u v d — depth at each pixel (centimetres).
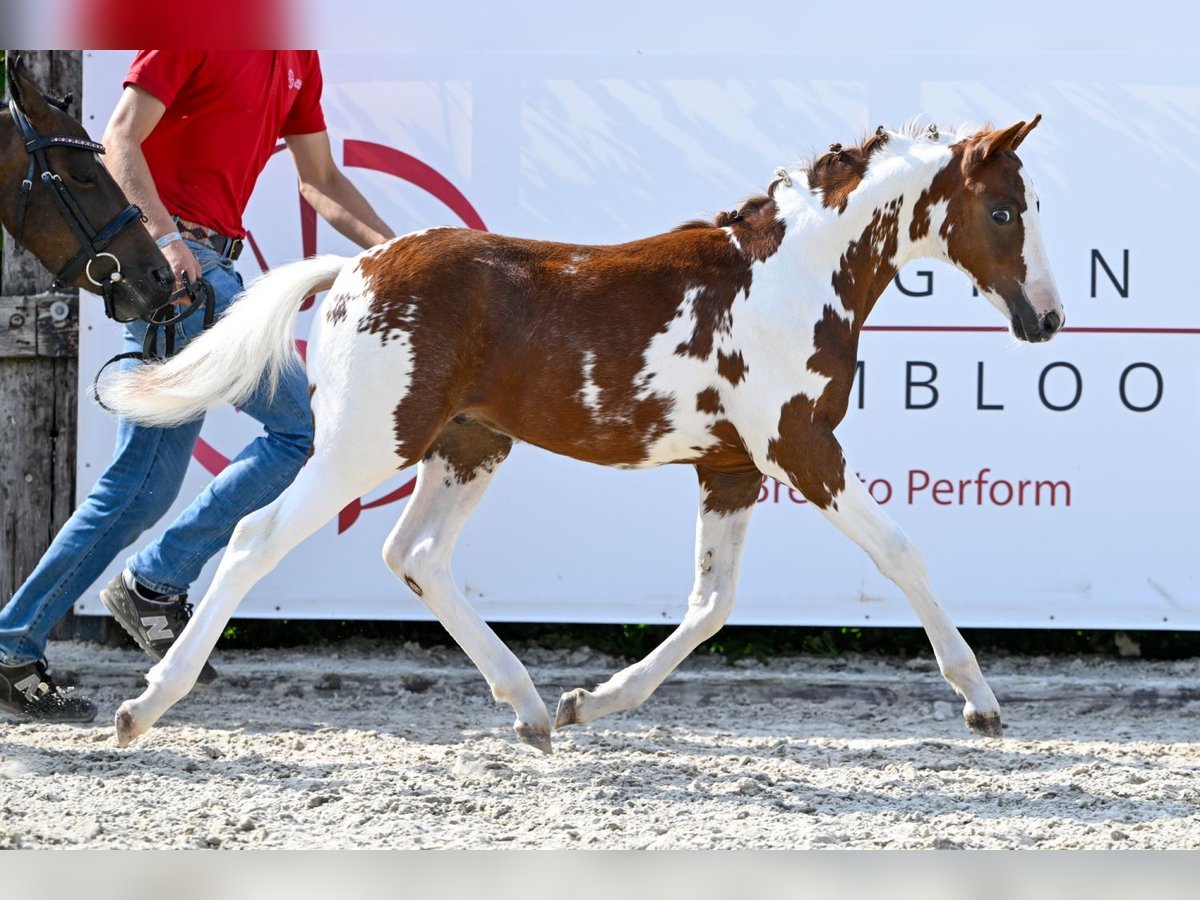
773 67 1005
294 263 716
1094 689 947
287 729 832
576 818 620
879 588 1012
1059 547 1009
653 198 1012
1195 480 1003
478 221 1017
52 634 1056
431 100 1014
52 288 1038
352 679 962
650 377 693
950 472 1010
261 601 1022
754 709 941
